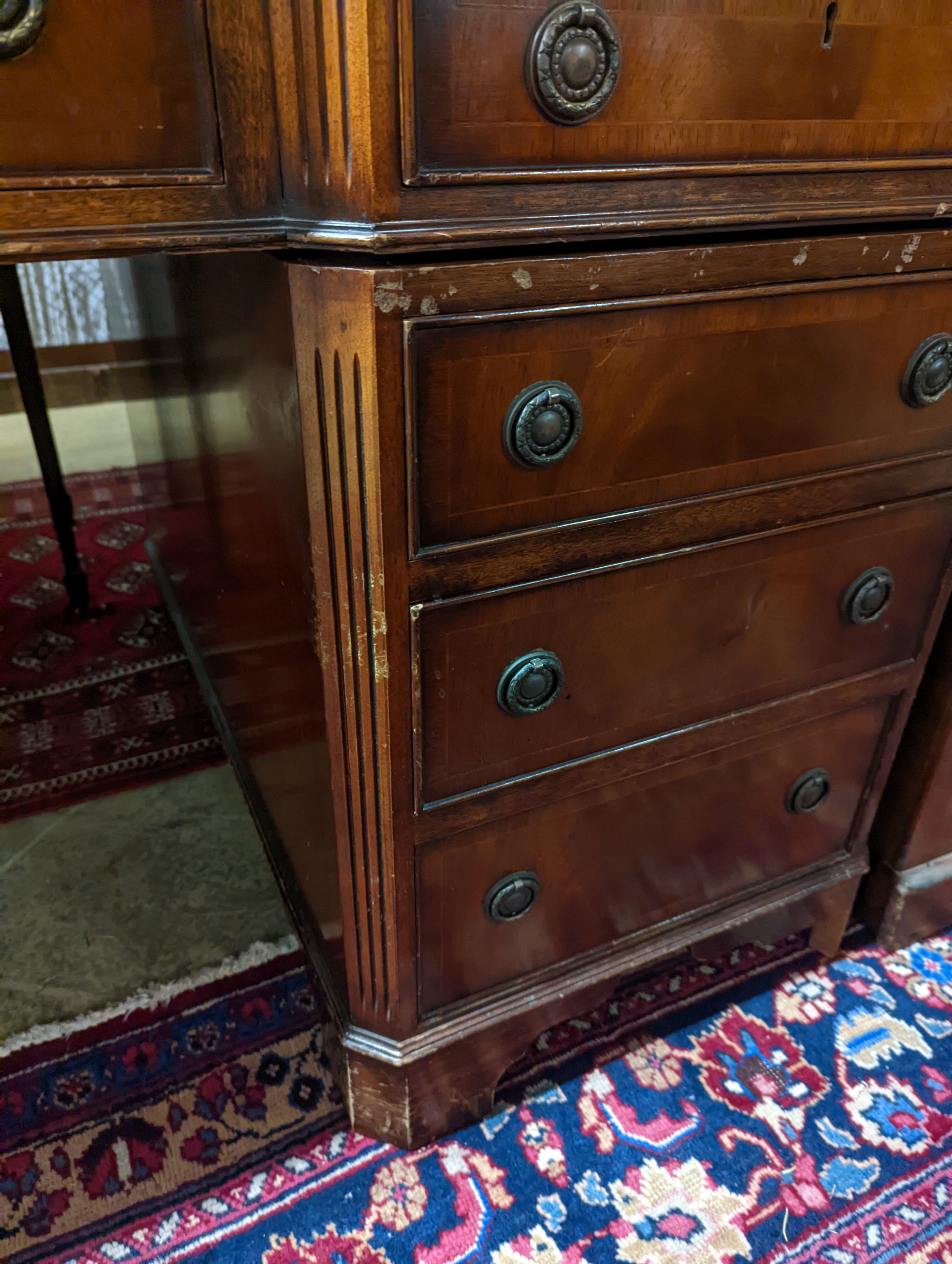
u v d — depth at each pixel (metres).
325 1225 0.76
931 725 0.90
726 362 0.60
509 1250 0.74
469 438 0.54
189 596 1.30
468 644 0.61
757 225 0.56
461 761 0.66
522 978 0.81
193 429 0.95
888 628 0.82
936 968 1.01
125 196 0.46
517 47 0.46
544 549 0.60
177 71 0.45
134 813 1.20
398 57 0.43
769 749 0.82
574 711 0.69
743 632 0.73
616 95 0.50
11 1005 0.94
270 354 0.58
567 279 0.52
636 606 0.67
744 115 0.54
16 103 0.43
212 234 0.49
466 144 0.47
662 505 0.63
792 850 0.92
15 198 0.44
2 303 1.29
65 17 0.42
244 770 1.09
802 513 0.70
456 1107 0.82
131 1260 0.73
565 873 0.77
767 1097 0.86
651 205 0.54
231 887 1.10
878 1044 0.92
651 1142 0.82
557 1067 0.89
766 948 1.03
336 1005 0.80
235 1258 0.73
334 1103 0.86
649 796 0.78
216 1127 0.83
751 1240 0.75
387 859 0.67
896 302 0.65
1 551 1.79
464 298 0.50
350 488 0.53
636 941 0.86
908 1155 0.81
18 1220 0.76
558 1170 0.80
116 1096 0.86
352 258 0.48
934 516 0.78
